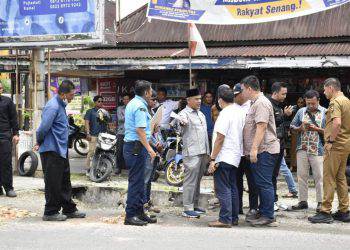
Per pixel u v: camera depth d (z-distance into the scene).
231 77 15.05
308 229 8.20
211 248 6.61
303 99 13.73
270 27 14.24
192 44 11.71
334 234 7.78
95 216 8.91
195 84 15.22
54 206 8.31
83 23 11.98
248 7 12.34
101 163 12.51
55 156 8.18
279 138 9.14
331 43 13.56
